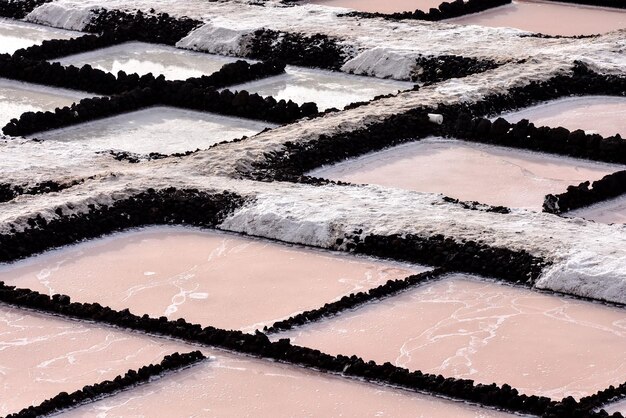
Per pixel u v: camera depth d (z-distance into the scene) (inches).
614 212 1624.0
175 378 1244.5
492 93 2039.9
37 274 1487.5
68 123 1983.3
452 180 1737.2
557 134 1847.9
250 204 1615.4
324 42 2348.7
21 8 2694.4
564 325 1343.5
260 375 1246.9
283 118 1988.2
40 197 1638.8
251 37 2409.0
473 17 2618.1
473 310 1375.5
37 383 1243.8
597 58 2220.7
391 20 2501.2
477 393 1192.2
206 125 1991.9
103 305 1405.0
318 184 1697.8
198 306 1397.6
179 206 1631.4
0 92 2177.7
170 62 2363.4
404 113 1929.1
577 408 1158.3
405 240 1504.7
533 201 1660.9
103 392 1214.3
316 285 1444.4
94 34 2534.5
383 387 1220.5
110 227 1600.6
